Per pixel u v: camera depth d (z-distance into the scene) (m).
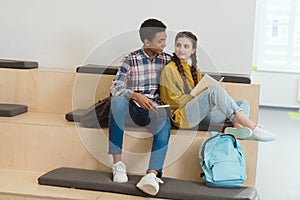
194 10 3.31
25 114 3.14
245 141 2.70
